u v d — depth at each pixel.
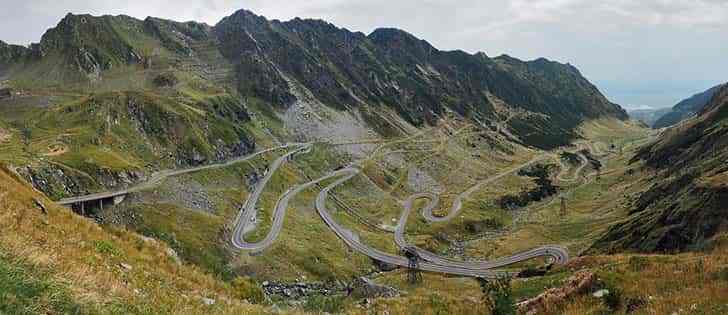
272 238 174.88
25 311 13.62
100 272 20.44
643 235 117.62
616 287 30.70
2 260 15.32
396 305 45.03
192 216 179.25
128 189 185.00
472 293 127.12
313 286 147.62
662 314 24.94
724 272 29.30
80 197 164.50
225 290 33.34
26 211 26.03
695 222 102.50
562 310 32.22
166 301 21.67
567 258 165.25
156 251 32.69
